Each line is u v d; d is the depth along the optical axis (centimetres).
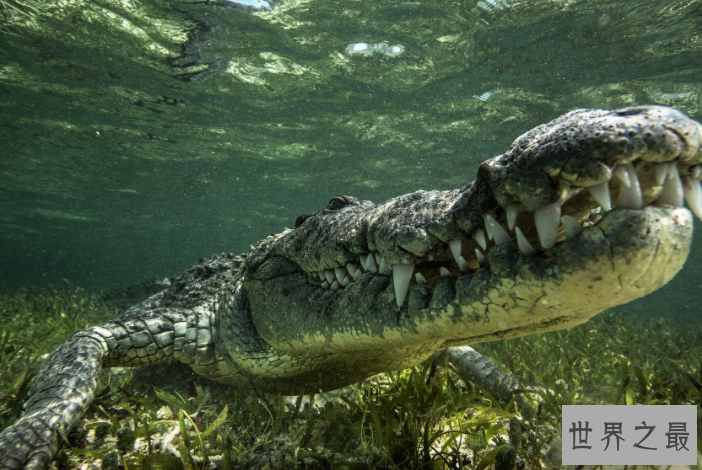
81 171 2044
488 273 151
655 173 126
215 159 1839
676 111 127
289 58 1094
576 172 122
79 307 844
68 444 215
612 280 124
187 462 192
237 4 907
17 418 251
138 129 1530
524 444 214
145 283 1038
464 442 219
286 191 2403
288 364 283
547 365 416
